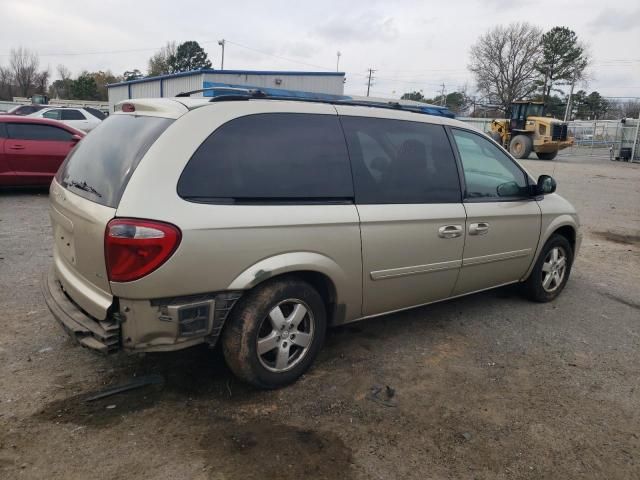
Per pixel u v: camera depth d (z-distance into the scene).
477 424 3.19
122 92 35.94
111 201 2.87
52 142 10.29
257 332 3.20
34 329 4.12
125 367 3.60
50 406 3.12
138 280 2.77
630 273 6.72
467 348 4.23
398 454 2.88
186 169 2.92
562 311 5.17
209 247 2.89
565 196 13.89
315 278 3.53
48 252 6.27
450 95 85.69
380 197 3.71
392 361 3.93
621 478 2.79
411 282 3.99
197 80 26.17
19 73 70.94
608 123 42.62
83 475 2.57
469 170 4.39
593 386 3.72
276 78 26.97
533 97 69.81
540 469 2.82
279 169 3.25
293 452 2.83
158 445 2.82
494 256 4.58
